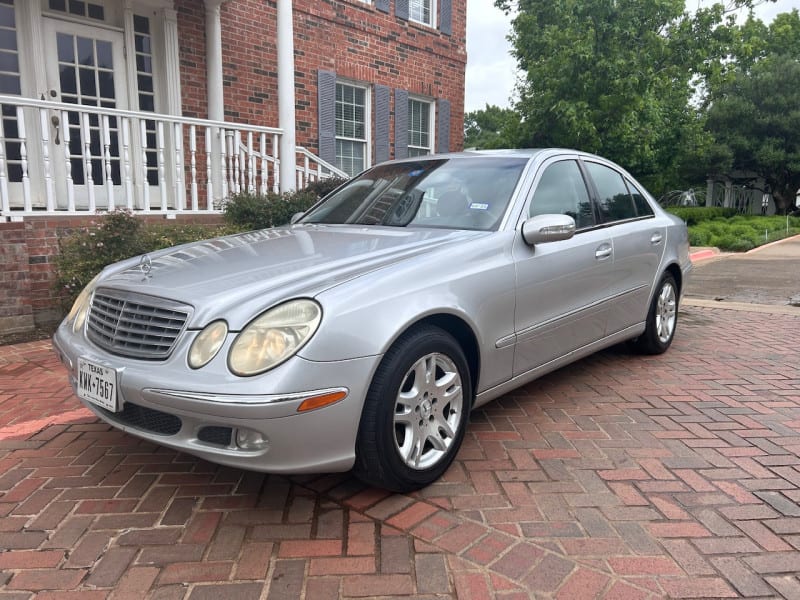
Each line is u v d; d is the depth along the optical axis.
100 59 7.45
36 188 7.10
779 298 8.43
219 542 2.47
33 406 3.93
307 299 2.51
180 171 7.06
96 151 7.53
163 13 7.78
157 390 2.43
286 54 7.71
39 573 2.28
